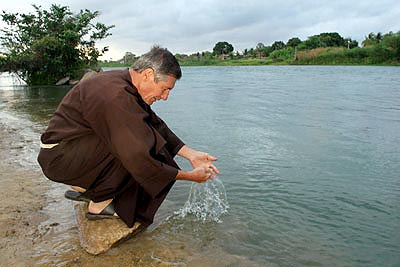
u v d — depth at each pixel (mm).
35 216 2791
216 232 2629
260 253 2369
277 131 5746
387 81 16109
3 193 3207
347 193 3289
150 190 2295
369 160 4195
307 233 2621
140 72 2270
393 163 4082
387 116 6961
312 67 36688
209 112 7844
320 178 3656
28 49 18953
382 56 42750
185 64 59875
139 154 2141
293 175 3744
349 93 11211
